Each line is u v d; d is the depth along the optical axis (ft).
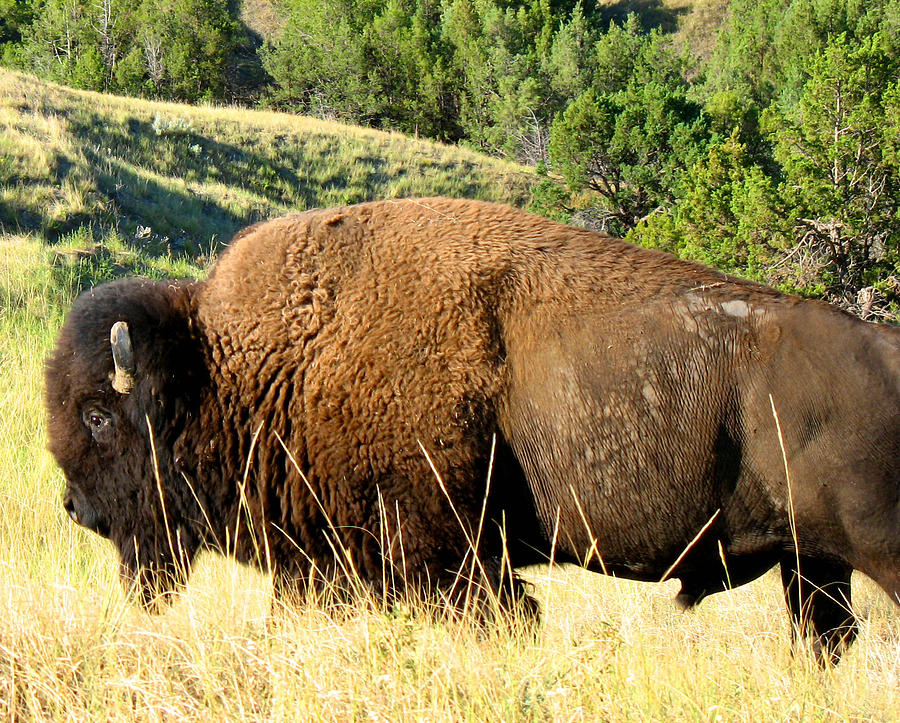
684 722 31.45
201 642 35.83
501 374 41.06
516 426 41.09
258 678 34.47
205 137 291.38
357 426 41.42
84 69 508.94
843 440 37.78
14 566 48.11
